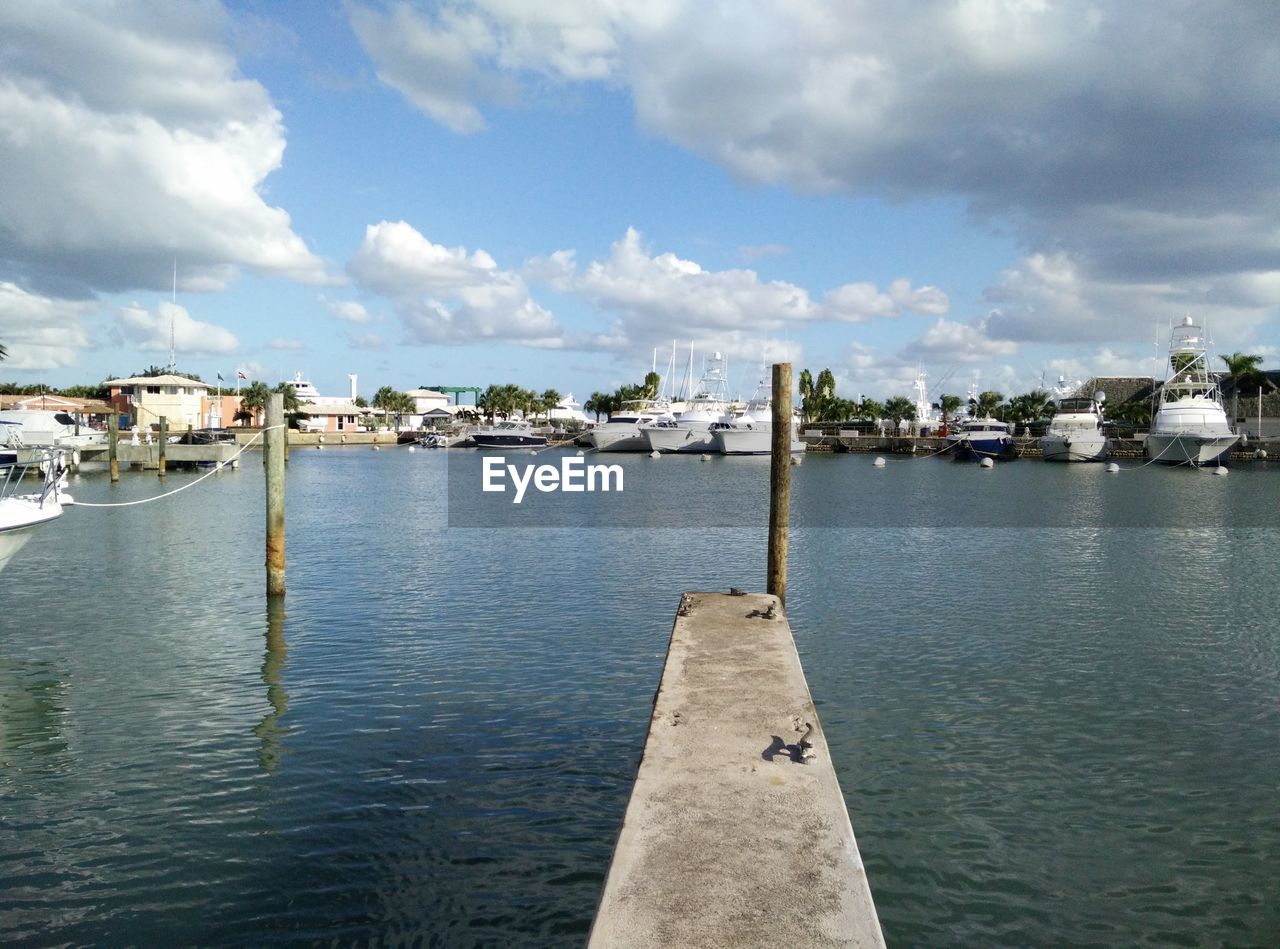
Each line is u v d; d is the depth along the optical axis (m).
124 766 11.09
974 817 10.00
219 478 62.44
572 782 10.60
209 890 8.34
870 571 26.34
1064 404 115.50
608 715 12.91
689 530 36.28
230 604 20.42
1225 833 9.71
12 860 8.88
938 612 20.34
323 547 30.12
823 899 4.37
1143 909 8.33
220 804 10.05
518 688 14.16
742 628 9.91
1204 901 8.45
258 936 7.65
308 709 13.15
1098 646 17.23
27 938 7.63
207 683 14.41
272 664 15.48
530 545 31.19
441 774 10.82
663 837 5.02
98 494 48.03
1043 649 17.00
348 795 10.24
